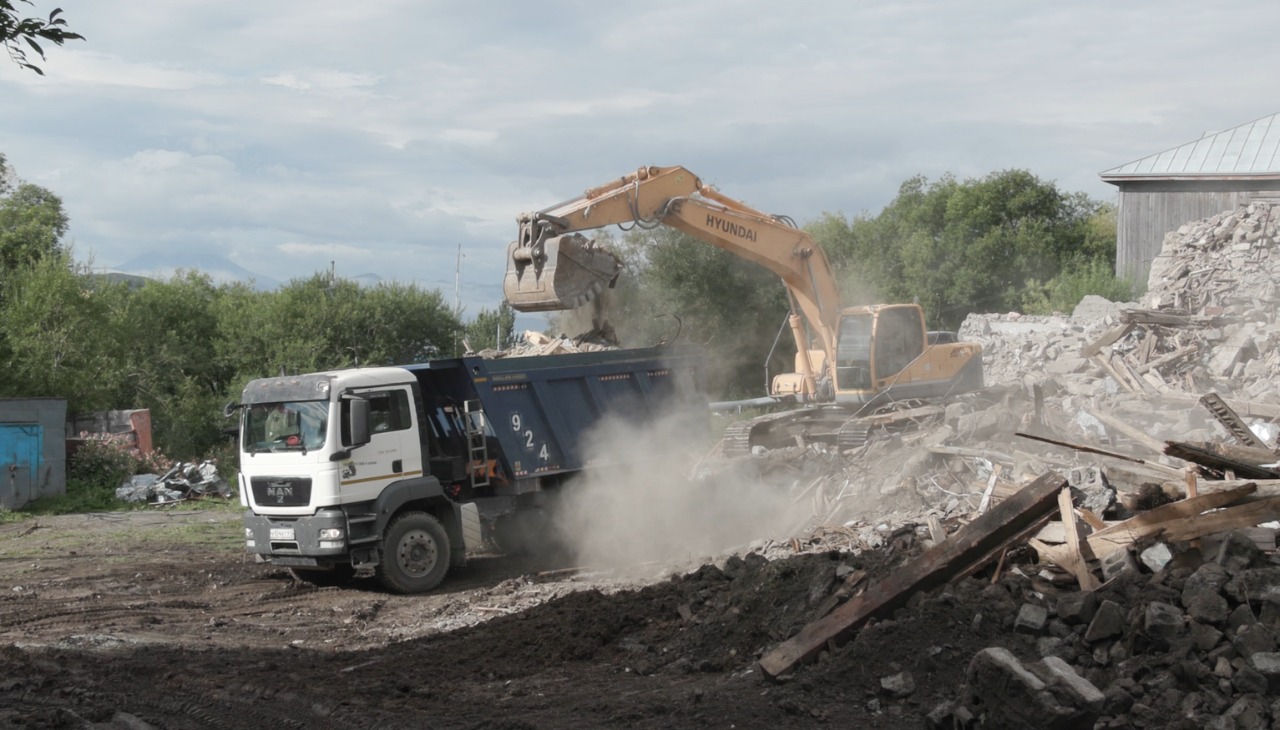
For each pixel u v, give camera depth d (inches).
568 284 621.9
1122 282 1569.9
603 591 470.9
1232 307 920.9
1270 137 1567.4
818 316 772.0
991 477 462.0
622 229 674.8
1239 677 249.0
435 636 405.4
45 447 930.1
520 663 355.3
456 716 287.9
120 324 1355.8
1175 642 267.9
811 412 745.6
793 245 765.9
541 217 623.8
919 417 698.8
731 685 296.8
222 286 1839.3
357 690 320.5
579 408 613.3
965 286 2210.9
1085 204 2511.1
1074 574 315.0
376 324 1641.2
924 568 320.2
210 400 1434.5
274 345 1530.5
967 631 293.3
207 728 285.9
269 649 401.4
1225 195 1553.9
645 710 278.7
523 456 586.6
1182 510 319.0
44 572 590.9
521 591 502.6
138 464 1027.9
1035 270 2203.5
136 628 445.7
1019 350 1144.8
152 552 663.1
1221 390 783.1
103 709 300.7
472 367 571.8
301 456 520.7
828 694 276.8
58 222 1952.5
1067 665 245.1
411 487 534.6
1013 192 2352.4
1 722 283.6
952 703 253.3
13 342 1117.1
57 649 394.6
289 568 588.1
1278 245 1099.9
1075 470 433.1
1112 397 716.7
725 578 405.7
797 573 360.8
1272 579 272.2
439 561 539.8
